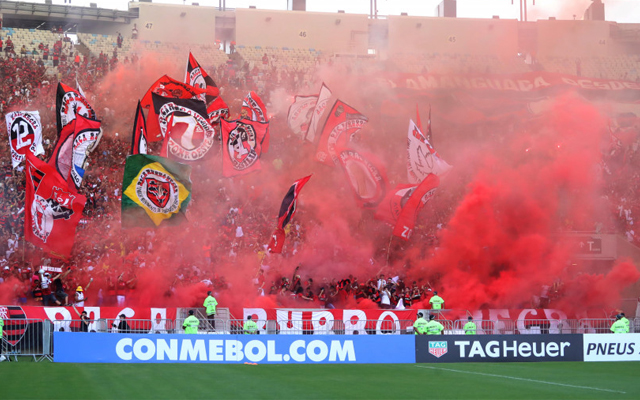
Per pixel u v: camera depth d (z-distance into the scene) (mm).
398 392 31922
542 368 43781
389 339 46844
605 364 46719
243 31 126938
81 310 54656
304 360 45875
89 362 43906
